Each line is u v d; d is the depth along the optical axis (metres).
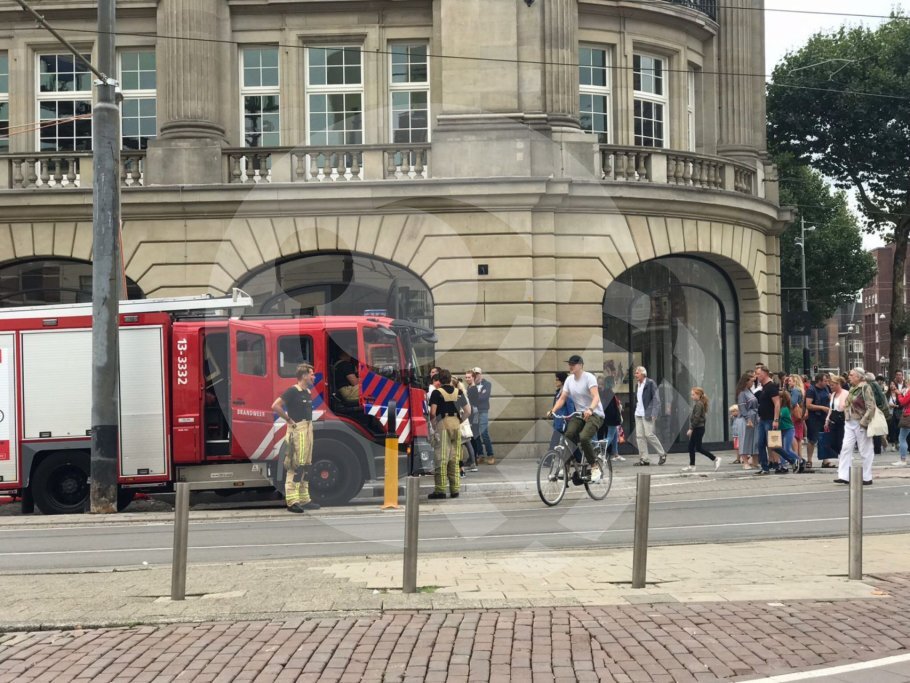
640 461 20.31
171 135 22.66
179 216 22.33
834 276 59.81
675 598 7.64
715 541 11.01
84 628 7.09
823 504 14.50
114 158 16.00
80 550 11.61
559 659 6.04
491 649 6.29
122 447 15.48
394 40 23.89
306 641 6.56
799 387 20.16
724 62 26.69
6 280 23.12
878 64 40.22
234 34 23.88
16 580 9.19
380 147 11.35
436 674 5.79
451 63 20.72
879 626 6.83
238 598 7.86
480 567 9.20
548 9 22.20
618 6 24.52
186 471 15.39
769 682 5.59
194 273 22.23
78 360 15.99
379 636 6.66
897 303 42.25
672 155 23.69
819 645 6.35
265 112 24.06
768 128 41.62
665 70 25.86
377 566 9.38
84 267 23.20
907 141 39.16
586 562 9.43
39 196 22.44
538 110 21.86
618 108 24.80
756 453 20.89
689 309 24.67
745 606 7.43
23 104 24.09
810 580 8.45
